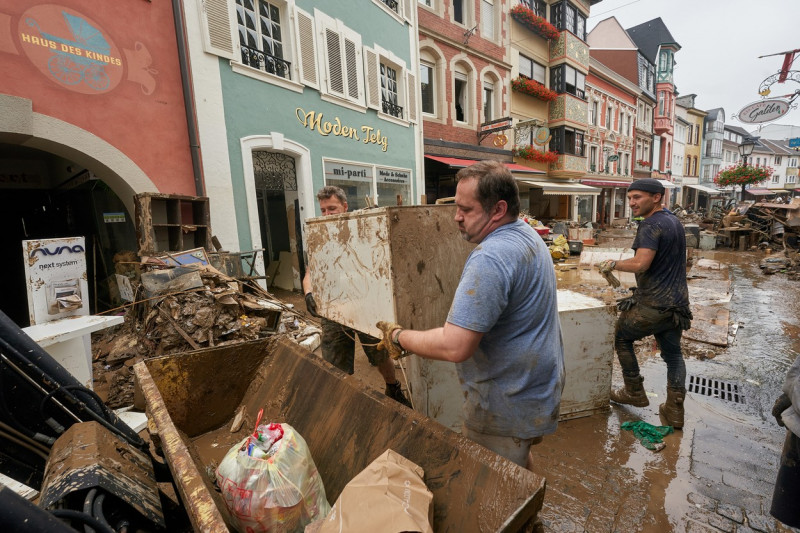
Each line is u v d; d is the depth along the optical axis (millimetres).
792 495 1685
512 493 1224
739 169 30312
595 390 3197
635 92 27906
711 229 16703
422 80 13586
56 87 4551
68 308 3064
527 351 1469
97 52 4914
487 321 1339
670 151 35688
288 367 2586
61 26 4574
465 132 15164
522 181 16234
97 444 1678
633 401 3215
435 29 13438
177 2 5734
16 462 1938
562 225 15852
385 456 1430
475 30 15008
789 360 4328
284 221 9133
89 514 1285
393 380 3170
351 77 9344
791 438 1683
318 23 8258
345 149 9320
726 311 6188
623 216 29797
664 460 2635
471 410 1643
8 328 1904
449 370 2631
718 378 3891
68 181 7023
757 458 2648
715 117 43562
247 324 3975
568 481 2441
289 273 8641
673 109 34625
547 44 19328
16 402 1936
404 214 1703
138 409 3260
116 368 3729
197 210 6020
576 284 8336
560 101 19500
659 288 2801
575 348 3080
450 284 1926
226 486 1578
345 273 2062
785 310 6328
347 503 1221
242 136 6863
